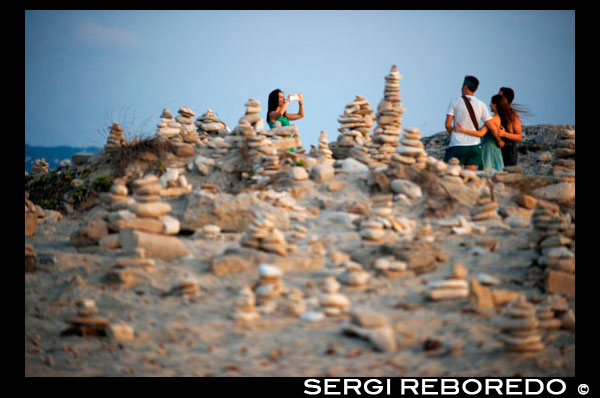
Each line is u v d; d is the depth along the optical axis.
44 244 20.97
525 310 14.66
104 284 17.34
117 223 19.83
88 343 14.91
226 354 14.01
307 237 20.50
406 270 18.14
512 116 29.12
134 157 28.86
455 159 25.42
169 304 16.25
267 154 27.58
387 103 28.33
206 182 27.00
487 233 21.38
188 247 19.58
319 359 13.76
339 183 24.86
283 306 15.98
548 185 25.44
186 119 32.25
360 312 14.77
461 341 14.66
